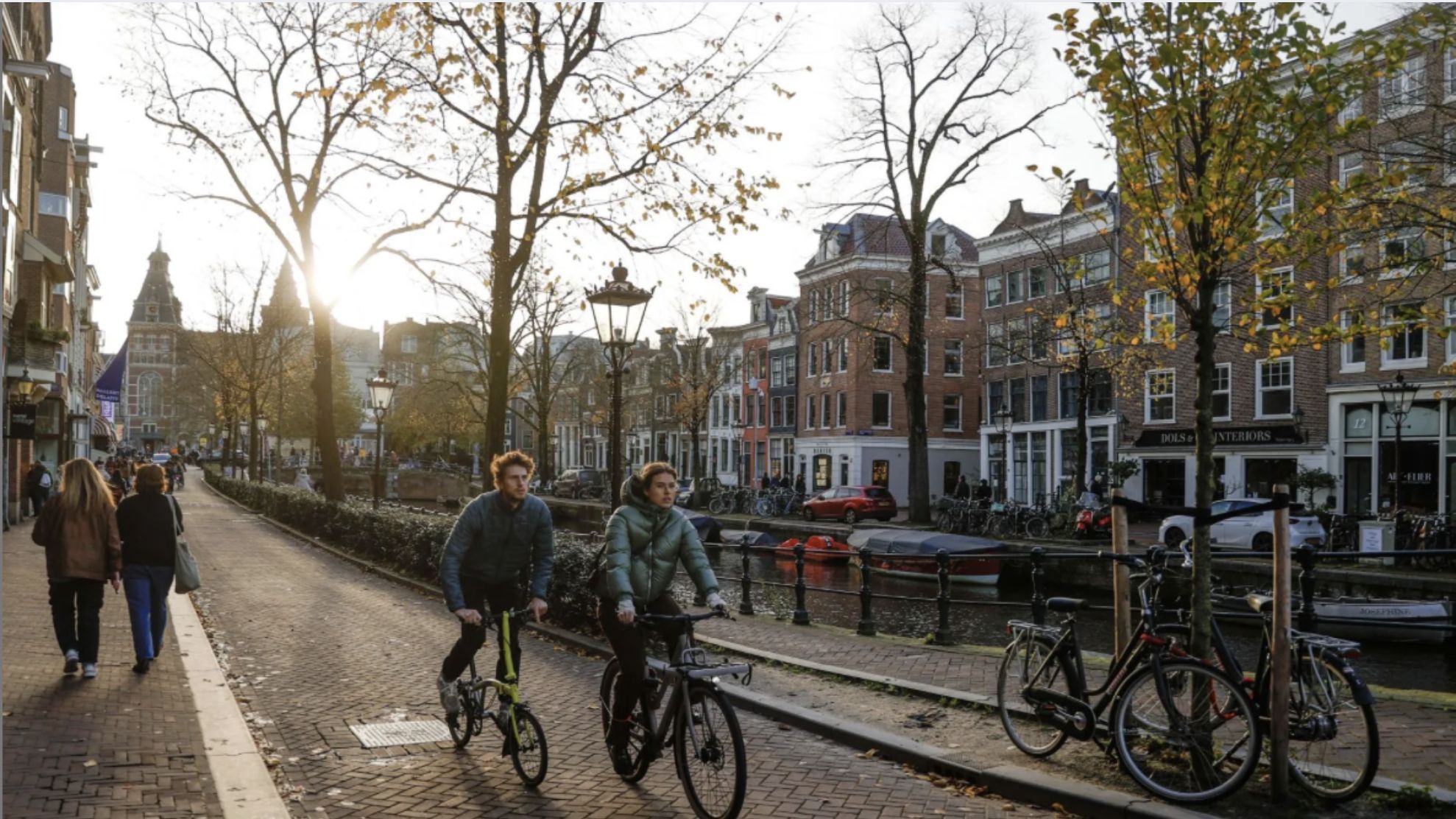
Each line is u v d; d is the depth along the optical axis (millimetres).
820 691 8227
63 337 23828
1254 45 5797
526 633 11062
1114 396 35938
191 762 5867
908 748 6387
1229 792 5211
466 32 14484
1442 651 15586
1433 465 26609
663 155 14617
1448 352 26141
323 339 22484
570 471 57969
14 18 22156
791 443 55219
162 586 8555
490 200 15711
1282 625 5277
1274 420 30469
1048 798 5566
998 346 34438
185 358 57625
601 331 11922
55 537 7871
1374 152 16578
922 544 24906
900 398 49594
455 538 5922
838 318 33812
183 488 52875
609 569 5406
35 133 27141
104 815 4934
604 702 6086
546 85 14977
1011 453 41656
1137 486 34688
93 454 54500
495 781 5879
